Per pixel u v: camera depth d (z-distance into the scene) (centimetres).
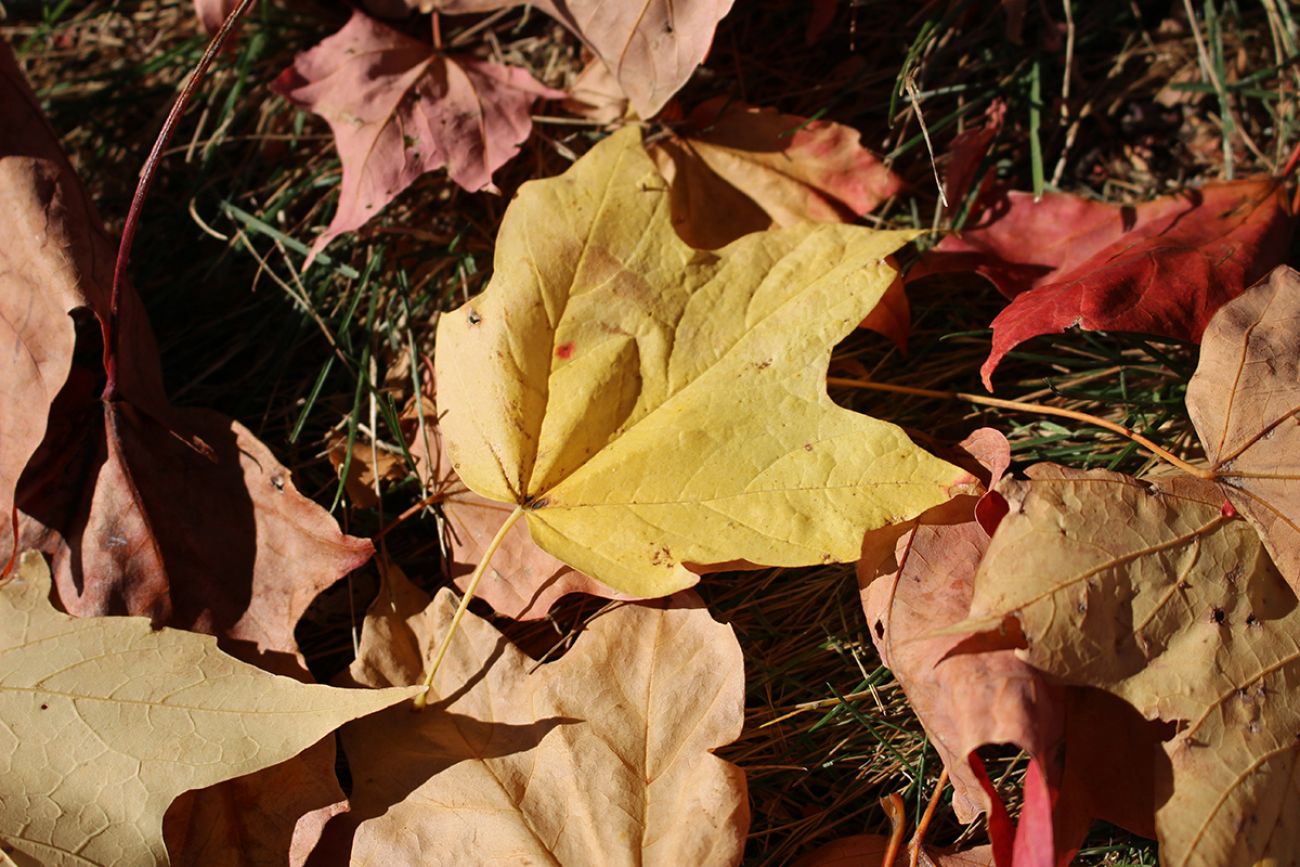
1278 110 55
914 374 53
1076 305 50
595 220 50
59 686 48
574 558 48
